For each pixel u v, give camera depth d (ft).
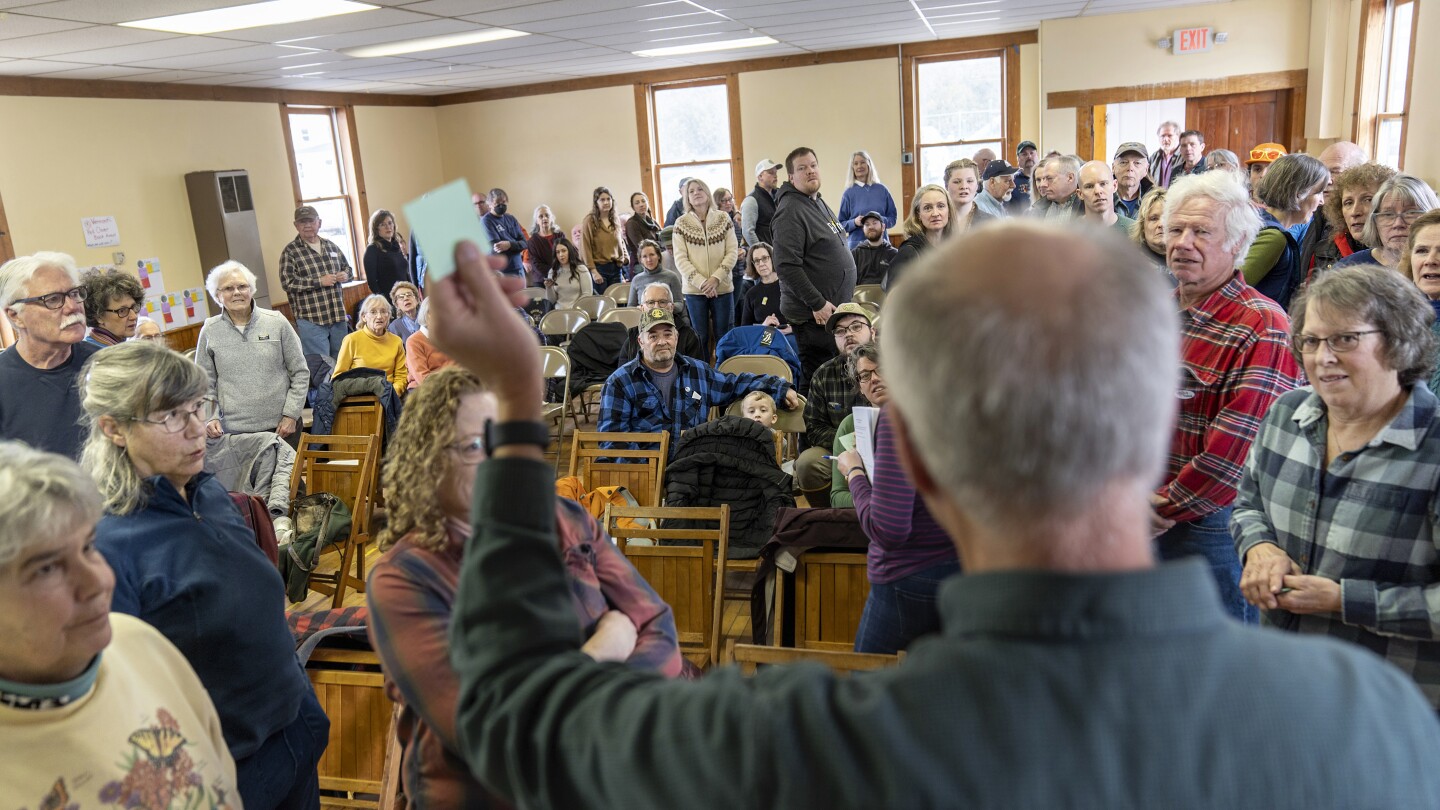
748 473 11.53
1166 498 6.58
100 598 3.79
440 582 4.16
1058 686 1.57
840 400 13.07
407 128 39.17
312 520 11.80
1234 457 6.27
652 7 21.94
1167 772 1.54
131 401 5.18
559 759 1.88
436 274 2.02
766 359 15.78
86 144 25.29
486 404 4.33
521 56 29.73
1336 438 5.38
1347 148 14.56
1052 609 1.61
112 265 26.05
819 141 36.65
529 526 2.16
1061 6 27.55
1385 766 1.61
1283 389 6.28
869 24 28.50
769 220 24.31
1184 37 30.04
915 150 35.86
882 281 21.93
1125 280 1.63
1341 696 1.64
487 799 3.76
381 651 4.02
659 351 13.20
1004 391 1.56
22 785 3.66
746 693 1.77
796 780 1.61
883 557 6.64
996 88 34.71
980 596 1.68
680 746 1.73
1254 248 9.91
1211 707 1.58
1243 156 30.94
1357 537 5.15
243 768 5.44
